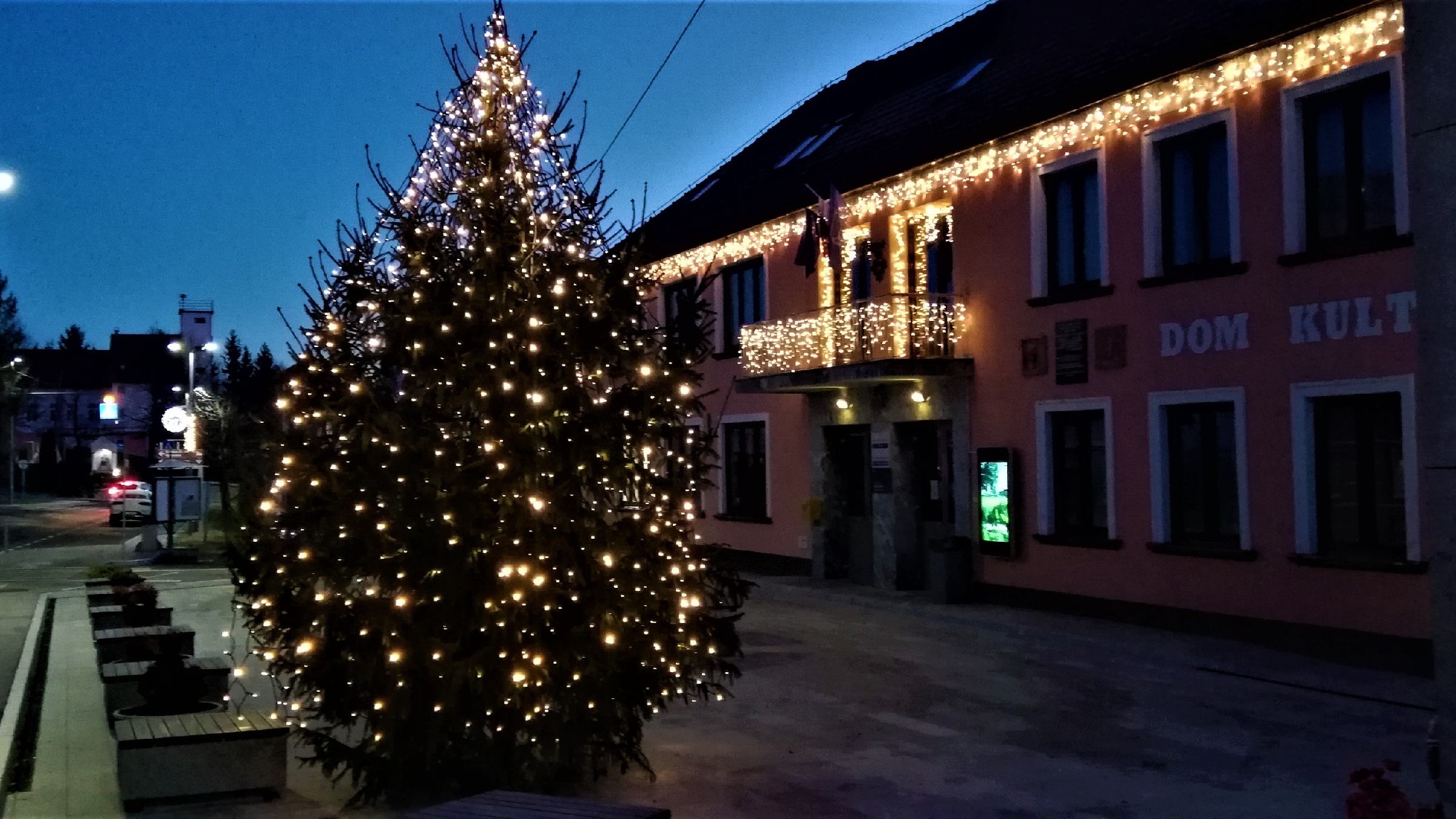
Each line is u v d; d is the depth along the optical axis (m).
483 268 7.33
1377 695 10.21
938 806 7.28
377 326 7.44
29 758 8.55
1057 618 14.77
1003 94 16.75
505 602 6.93
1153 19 14.98
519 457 7.05
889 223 18.42
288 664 7.36
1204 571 13.20
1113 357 14.37
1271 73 12.34
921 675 11.76
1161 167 13.88
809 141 23.84
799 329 19.14
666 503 7.67
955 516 17.17
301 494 7.14
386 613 6.92
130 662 10.14
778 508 21.45
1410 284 11.07
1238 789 7.59
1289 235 12.20
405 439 7.07
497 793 5.14
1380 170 11.50
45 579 25.55
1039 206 15.56
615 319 7.55
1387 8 11.14
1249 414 12.64
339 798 7.54
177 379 84.62
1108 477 14.45
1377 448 11.54
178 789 7.04
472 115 7.74
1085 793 7.54
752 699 10.66
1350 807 4.35
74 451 78.31
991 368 16.39
